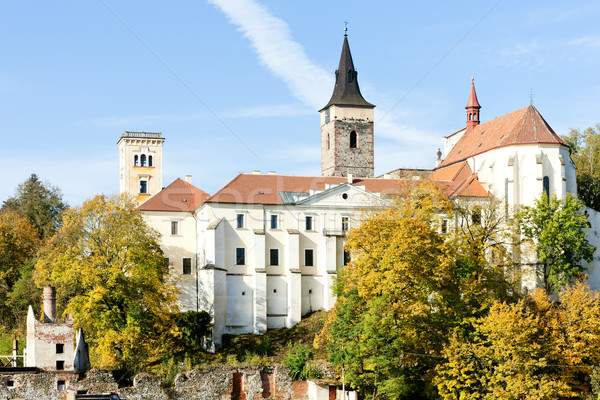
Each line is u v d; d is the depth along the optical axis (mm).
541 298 91812
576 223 115875
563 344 84188
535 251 111812
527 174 128500
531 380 80125
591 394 81125
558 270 114688
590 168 144875
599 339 84812
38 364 84438
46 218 154125
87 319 97688
